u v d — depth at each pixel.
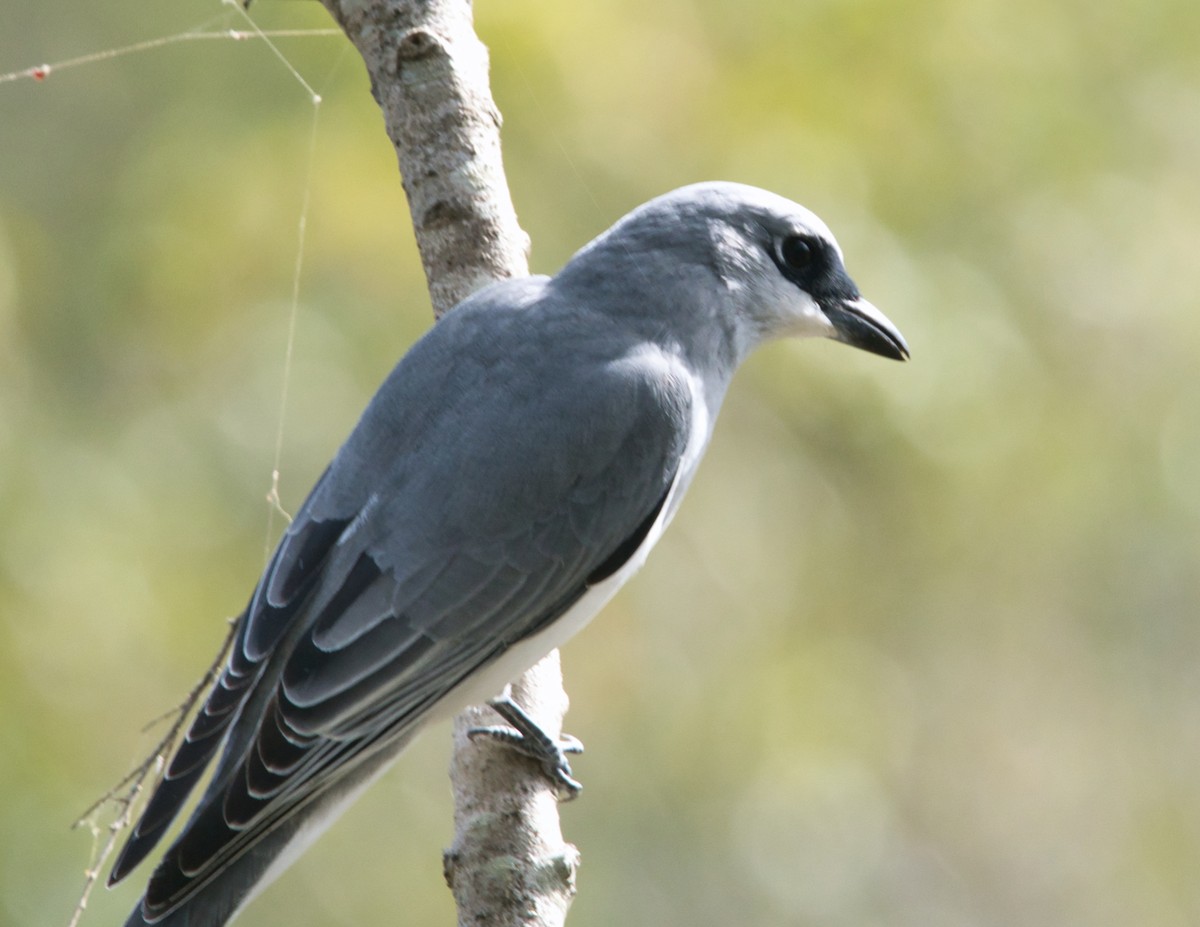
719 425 13.30
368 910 12.11
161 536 11.77
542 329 7.10
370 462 6.90
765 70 12.47
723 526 13.25
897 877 14.65
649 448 7.02
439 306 7.59
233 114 12.72
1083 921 15.68
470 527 6.76
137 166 12.86
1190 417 13.52
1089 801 15.49
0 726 10.44
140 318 12.43
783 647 13.12
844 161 12.33
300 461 12.21
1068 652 14.41
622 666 12.47
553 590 6.89
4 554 11.11
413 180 7.76
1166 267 13.44
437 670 6.74
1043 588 13.99
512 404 6.90
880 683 13.67
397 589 6.69
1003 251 12.97
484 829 6.65
